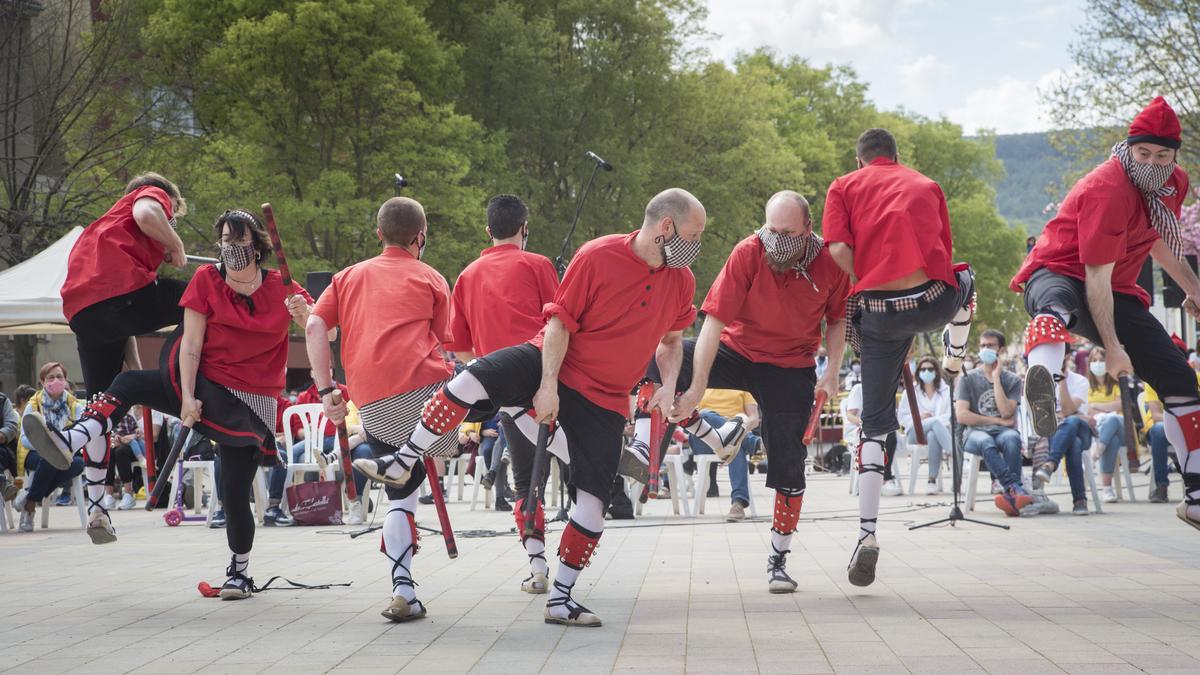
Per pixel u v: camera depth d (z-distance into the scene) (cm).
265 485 1098
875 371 543
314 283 641
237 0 2564
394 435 505
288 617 513
